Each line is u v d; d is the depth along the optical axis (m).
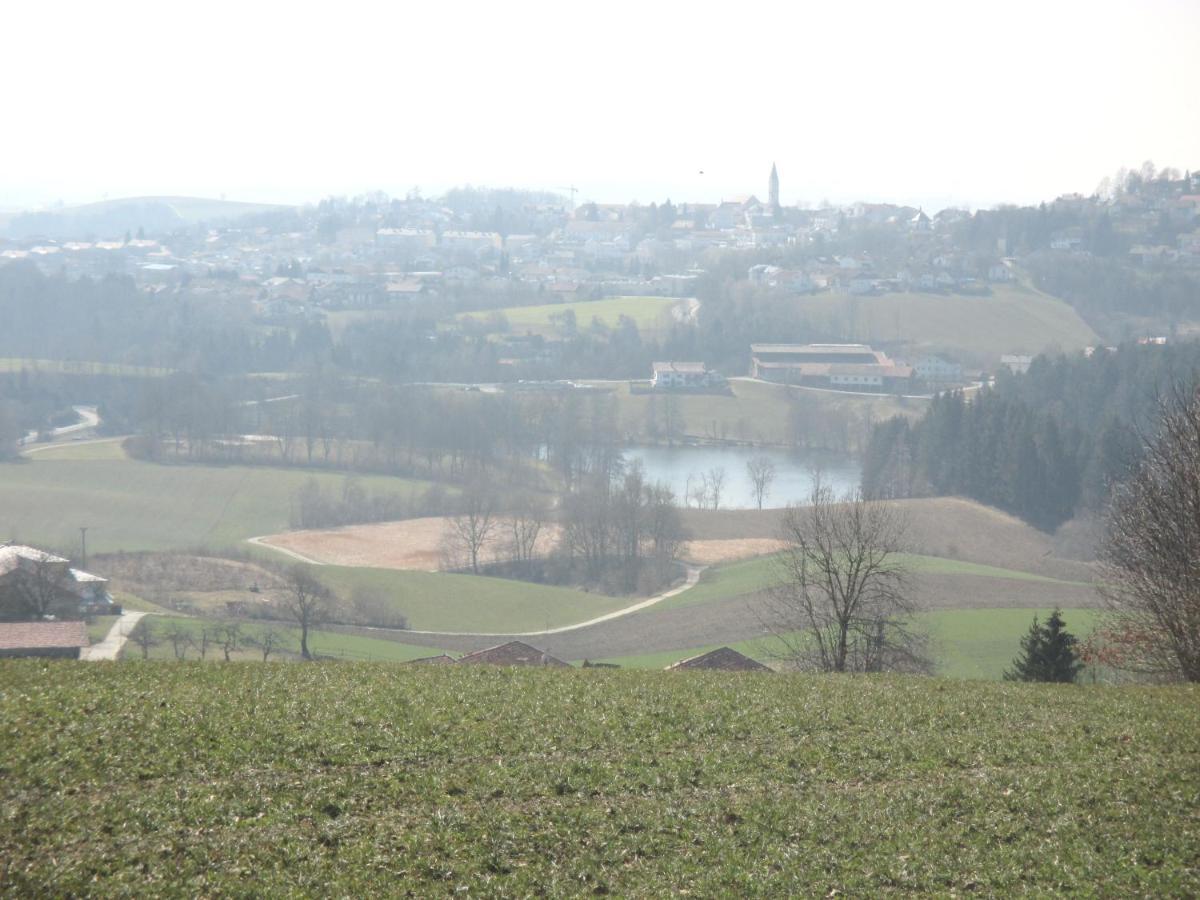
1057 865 22.48
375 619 82.81
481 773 25.56
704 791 25.55
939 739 29.03
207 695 29.02
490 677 33.31
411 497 130.50
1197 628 40.34
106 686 29.23
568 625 83.12
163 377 173.88
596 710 30.22
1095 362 163.12
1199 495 41.06
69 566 83.06
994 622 71.81
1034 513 122.88
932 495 133.25
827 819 24.27
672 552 104.31
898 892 21.69
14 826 21.64
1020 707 32.16
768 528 119.31
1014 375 175.88
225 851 21.55
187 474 136.75
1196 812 24.72
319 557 106.88
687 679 34.56
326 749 26.16
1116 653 43.72
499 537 113.81
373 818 23.30
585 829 23.48
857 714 31.03
